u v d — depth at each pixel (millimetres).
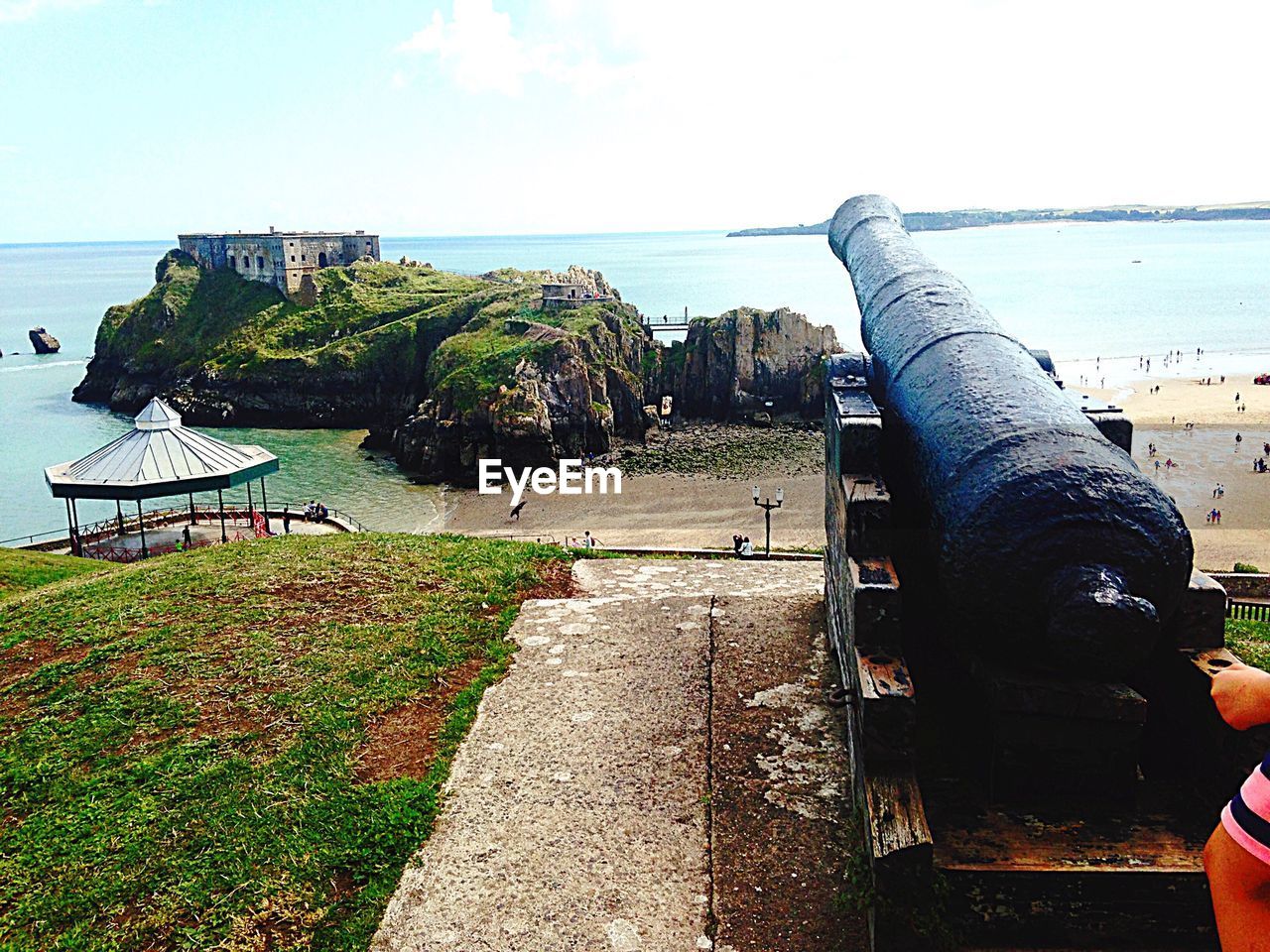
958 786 4031
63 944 4180
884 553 4719
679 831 4914
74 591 8500
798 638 7141
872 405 5262
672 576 9383
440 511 36812
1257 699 1925
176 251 81062
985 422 4117
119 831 4934
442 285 75250
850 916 4227
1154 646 3973
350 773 5461
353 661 6816
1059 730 3746
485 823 5035
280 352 62469
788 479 40000
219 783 5336
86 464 20016
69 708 6215
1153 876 3441
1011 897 3510
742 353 53250
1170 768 4141
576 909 4383
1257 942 1440
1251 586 11625
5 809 5191
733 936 4172
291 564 8914
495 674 6734
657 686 6477
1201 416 49781
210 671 6652
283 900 4457
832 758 5480
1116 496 3607
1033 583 3621
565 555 10023
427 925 4320
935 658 4523
